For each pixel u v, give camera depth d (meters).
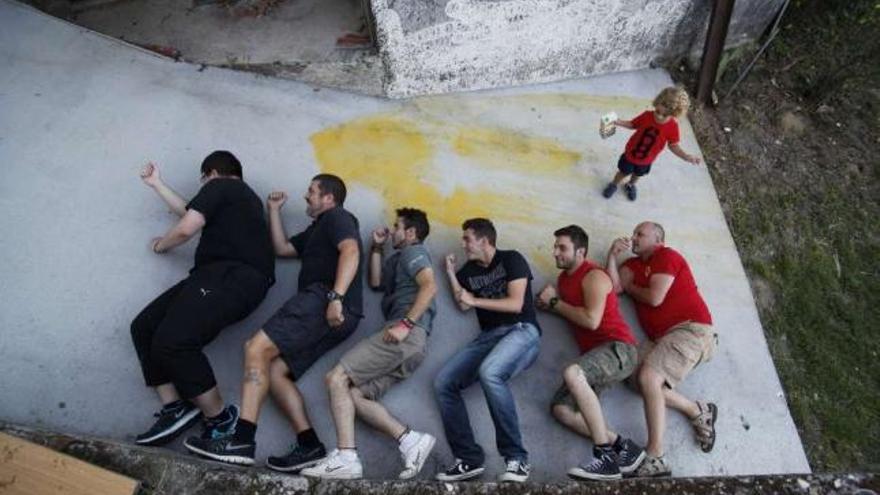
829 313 5.07
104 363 3.90
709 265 5.01
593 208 5.05
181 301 3.71
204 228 4.02
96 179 4.48
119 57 5.04
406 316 3.89
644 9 5.55
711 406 4.24
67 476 2.96
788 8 6.35
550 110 5.54
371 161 4.93
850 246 5.39
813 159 5.75
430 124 5.24
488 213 4.87
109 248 4.25
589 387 3.96
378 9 4.90
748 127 5.82
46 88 4.79
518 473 3.72
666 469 3.95
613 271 4.57
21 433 3.12
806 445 4.49
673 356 4.19
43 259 4.15
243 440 3.51
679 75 6.00
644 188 5.23
